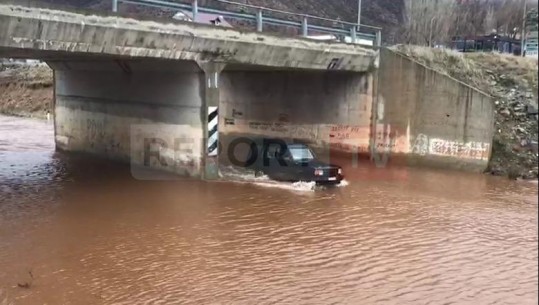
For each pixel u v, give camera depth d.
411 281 10.02
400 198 16.52
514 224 13.85
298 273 10.25
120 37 15.01
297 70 22.89
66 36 14.05
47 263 10.46
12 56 19.14
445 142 21.72
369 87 23.34
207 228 12.94
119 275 9.95
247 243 11.91
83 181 17.98
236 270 10.31
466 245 12.14
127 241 11.86
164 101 19.06
